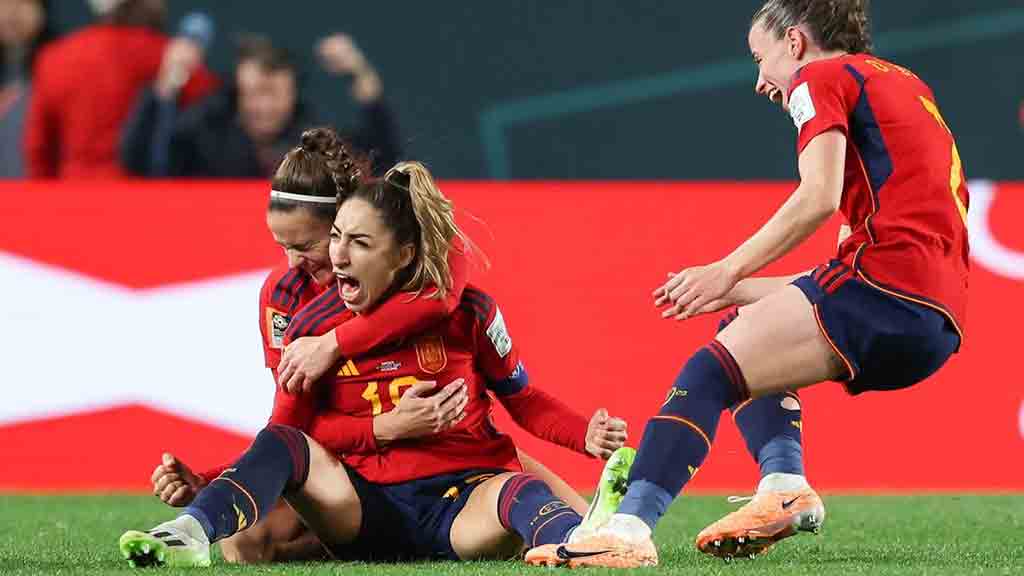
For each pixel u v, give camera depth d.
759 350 11.37
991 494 21.30
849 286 11.39
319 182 12.37
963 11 35.81
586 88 36.16
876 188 11.63
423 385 11.95
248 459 11.59
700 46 36.12
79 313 21.80
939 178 11.66
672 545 14.51
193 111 28.48
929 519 17.62
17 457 21.66
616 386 22.06
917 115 11.77
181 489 12.29
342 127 30.23
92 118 30.38
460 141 36.16
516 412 13.05
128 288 21.88
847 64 11.78
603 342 22.11
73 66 30.34
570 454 21.66
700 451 11.34
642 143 36.31
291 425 12.26
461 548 12.03
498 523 11.77
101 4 30.73
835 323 11.33
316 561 12.60
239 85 28.25
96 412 21.75
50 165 30.80
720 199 22.34
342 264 11.88
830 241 21.52
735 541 12.23
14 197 21.83
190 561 11.17
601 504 11.34
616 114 36.22
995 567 11.91
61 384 21.75
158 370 21.80
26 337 21.75
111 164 30.55
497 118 36.16
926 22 35.84
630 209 22.28
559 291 22.14
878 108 11.65
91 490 21.62
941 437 21.91
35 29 30.83
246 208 22.03
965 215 11.96
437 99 36.06
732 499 12.60
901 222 11.49
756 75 36.12
